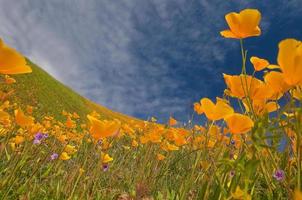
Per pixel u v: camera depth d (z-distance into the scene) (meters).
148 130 5.92
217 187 1.46
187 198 2.18
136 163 4.93
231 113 1.52
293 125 1.25
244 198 1.17
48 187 3.78
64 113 6.77
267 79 1.46
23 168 3.68
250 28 1.58
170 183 3.90
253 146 1.29
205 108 1.55
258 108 1.63
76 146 5.42
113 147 5.48
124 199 3.88
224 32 1.67
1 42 1.07
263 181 2.25
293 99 1.33
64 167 4.64
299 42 1.14
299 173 1.23
